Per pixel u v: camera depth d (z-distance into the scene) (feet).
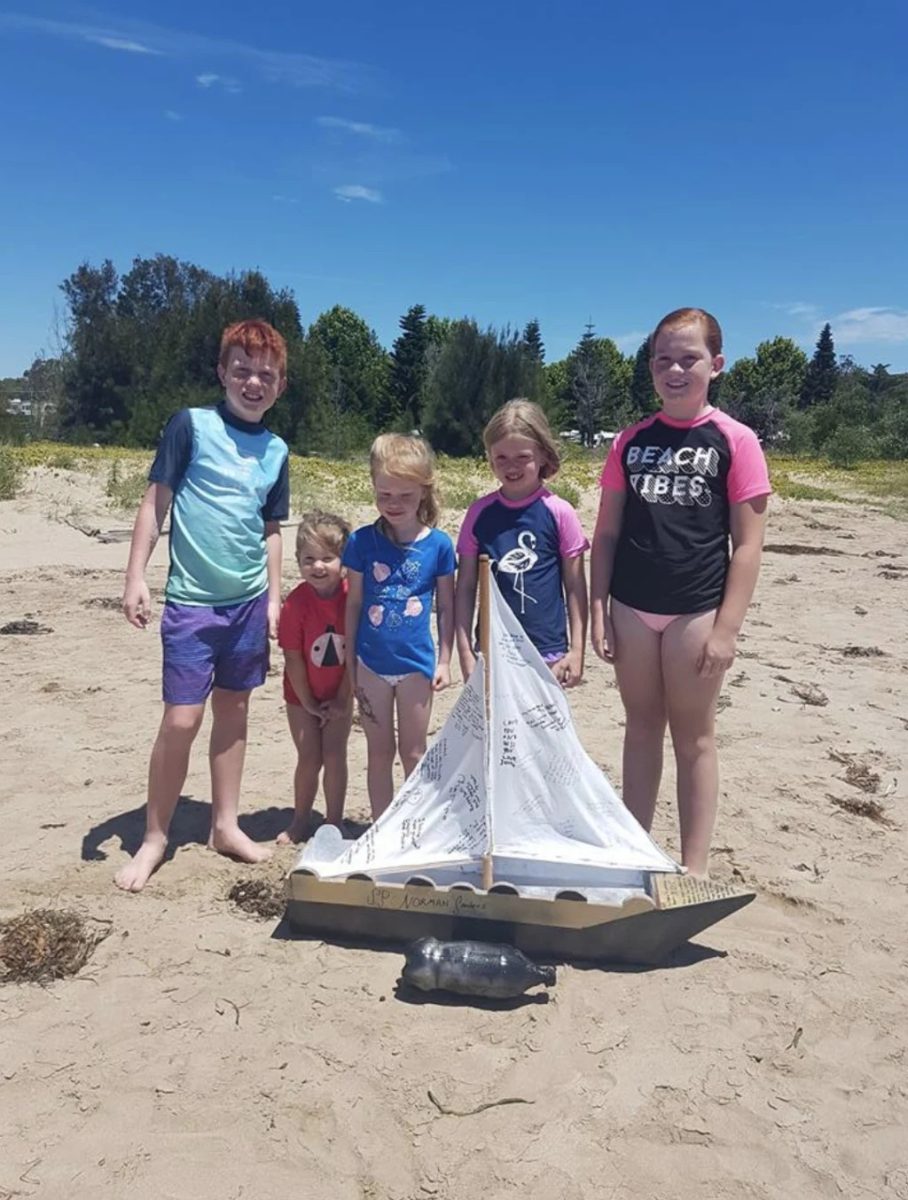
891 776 17.79
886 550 49.83
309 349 136.15
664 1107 9.18
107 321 146.72
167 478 13.08
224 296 137.39
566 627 12.98
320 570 13.41
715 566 12.10
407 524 12.89
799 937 12.25
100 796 15.96
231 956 11.41
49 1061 9.55
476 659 12.37
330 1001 10.59
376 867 11.73
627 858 11.44
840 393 173.06
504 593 12.42
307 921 11.78
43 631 26.96
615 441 12.83
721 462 11.91
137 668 23.45
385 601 12.89
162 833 13.50
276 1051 9.77
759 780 17.25
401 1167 8.39
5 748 18.01
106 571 36.83
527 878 12.19
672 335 11.84
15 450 72.02
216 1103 9.04
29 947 11.30
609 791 11.70
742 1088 9.47
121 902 12.55
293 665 13.89
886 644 28.37
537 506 12.53
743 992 11.01
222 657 13.47
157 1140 8.59
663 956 11.48
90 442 140.36
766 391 185.78
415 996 10.73
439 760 11.94
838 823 15.60
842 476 107.34
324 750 14.33
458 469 78.28
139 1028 10.07
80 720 19.61
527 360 134.00
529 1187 8.21
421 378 186.80
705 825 12.75
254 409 13.56
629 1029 10.28
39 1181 8.11
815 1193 8.27
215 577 13.14
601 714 20.75
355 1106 9.05
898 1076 9.75
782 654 26.68
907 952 11.98
